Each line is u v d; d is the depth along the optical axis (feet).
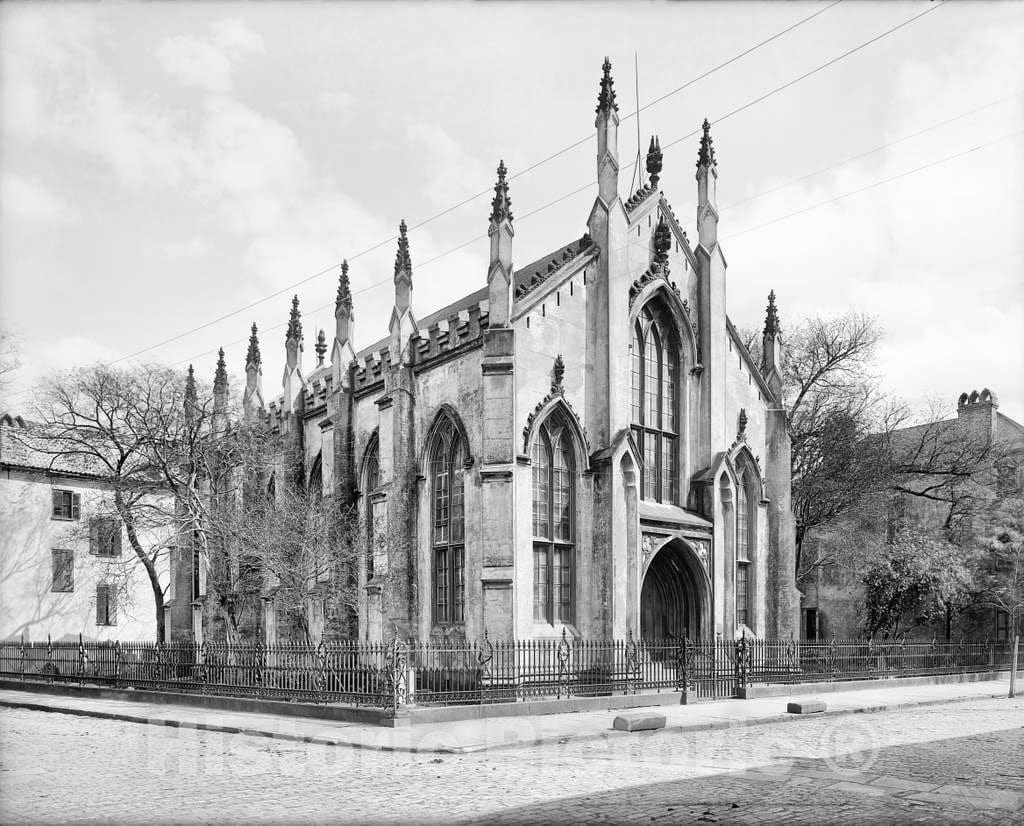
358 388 147.02
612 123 127.75
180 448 151.23
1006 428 204.33
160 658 114.73
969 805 50.62
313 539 136.36
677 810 48.75
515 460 114.11
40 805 50.42
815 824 45.88
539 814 47.85
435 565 125.49
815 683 129.39
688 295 140.05
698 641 132.77
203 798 52.47
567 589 120.37
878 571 176.65
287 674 97.40
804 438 196.54
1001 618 192.24
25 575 180.34
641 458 131.75
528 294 119.14
